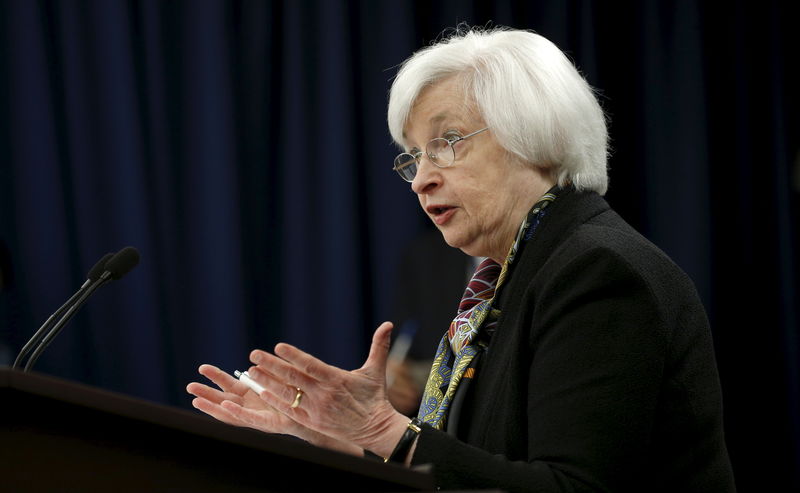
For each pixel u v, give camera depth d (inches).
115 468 116.0
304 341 514.3
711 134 546.9
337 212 510.3
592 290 175.2
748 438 553.0
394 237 522.3
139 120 498.0
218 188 502.0
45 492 113.5
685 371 180.9
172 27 506.0
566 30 527.2
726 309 552.1
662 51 536.7
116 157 494.3
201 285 504.1
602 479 164.2
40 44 491.5
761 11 548.1
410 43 520.4
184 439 118.6
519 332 185.0
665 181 538.0
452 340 212.1
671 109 537.6
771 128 548.1
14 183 493.7
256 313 519.2
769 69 547.8
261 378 173.3
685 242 536.4
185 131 504.7
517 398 182.9
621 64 540.1
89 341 496.1
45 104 492.7
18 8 489.7
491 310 205.6
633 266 176.9
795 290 548.4
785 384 550.0
